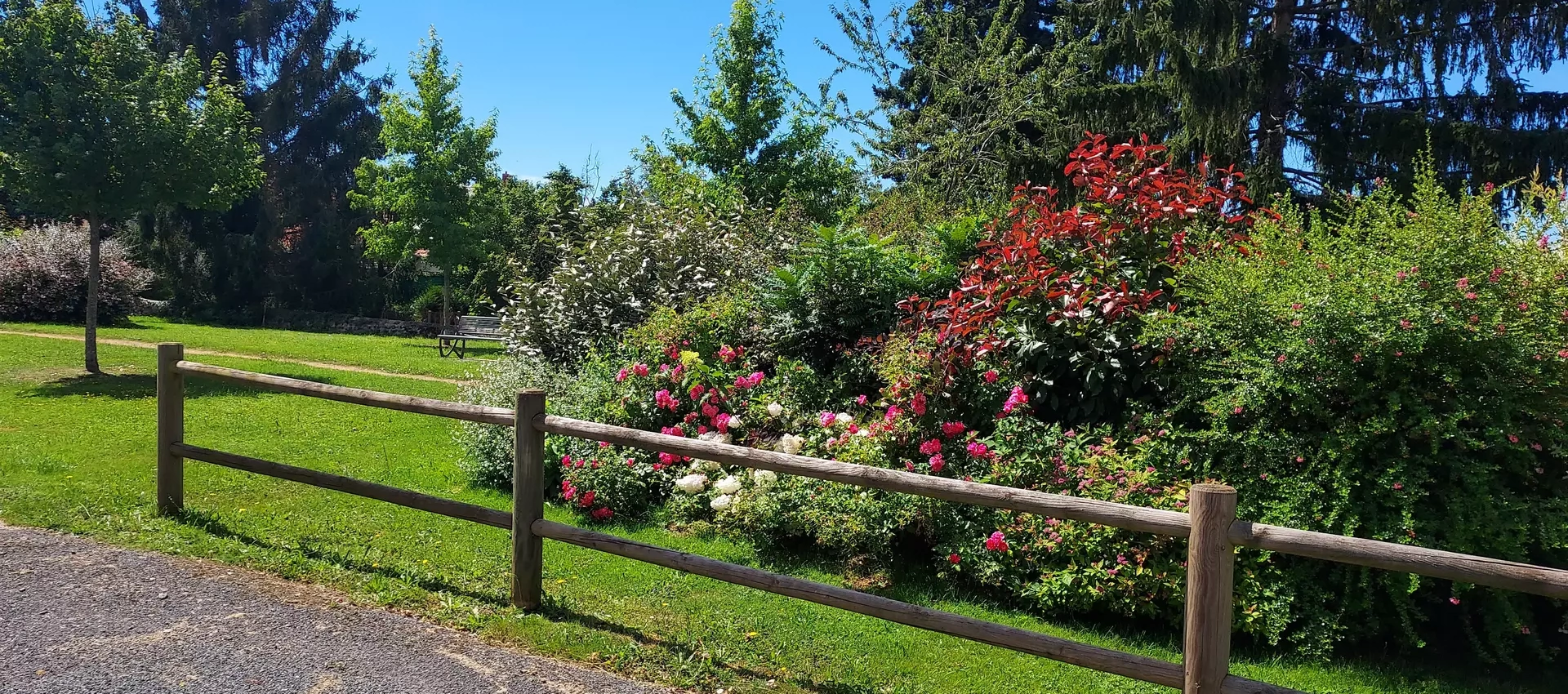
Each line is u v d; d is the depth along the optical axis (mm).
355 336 22266
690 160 16391
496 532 4742
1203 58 11188
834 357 6242
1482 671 3396
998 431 4348
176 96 11078
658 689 2947
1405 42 11125
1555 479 3547
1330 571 3566
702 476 4961
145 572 3809
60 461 5875
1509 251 3699
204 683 2803
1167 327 4242
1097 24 13008
